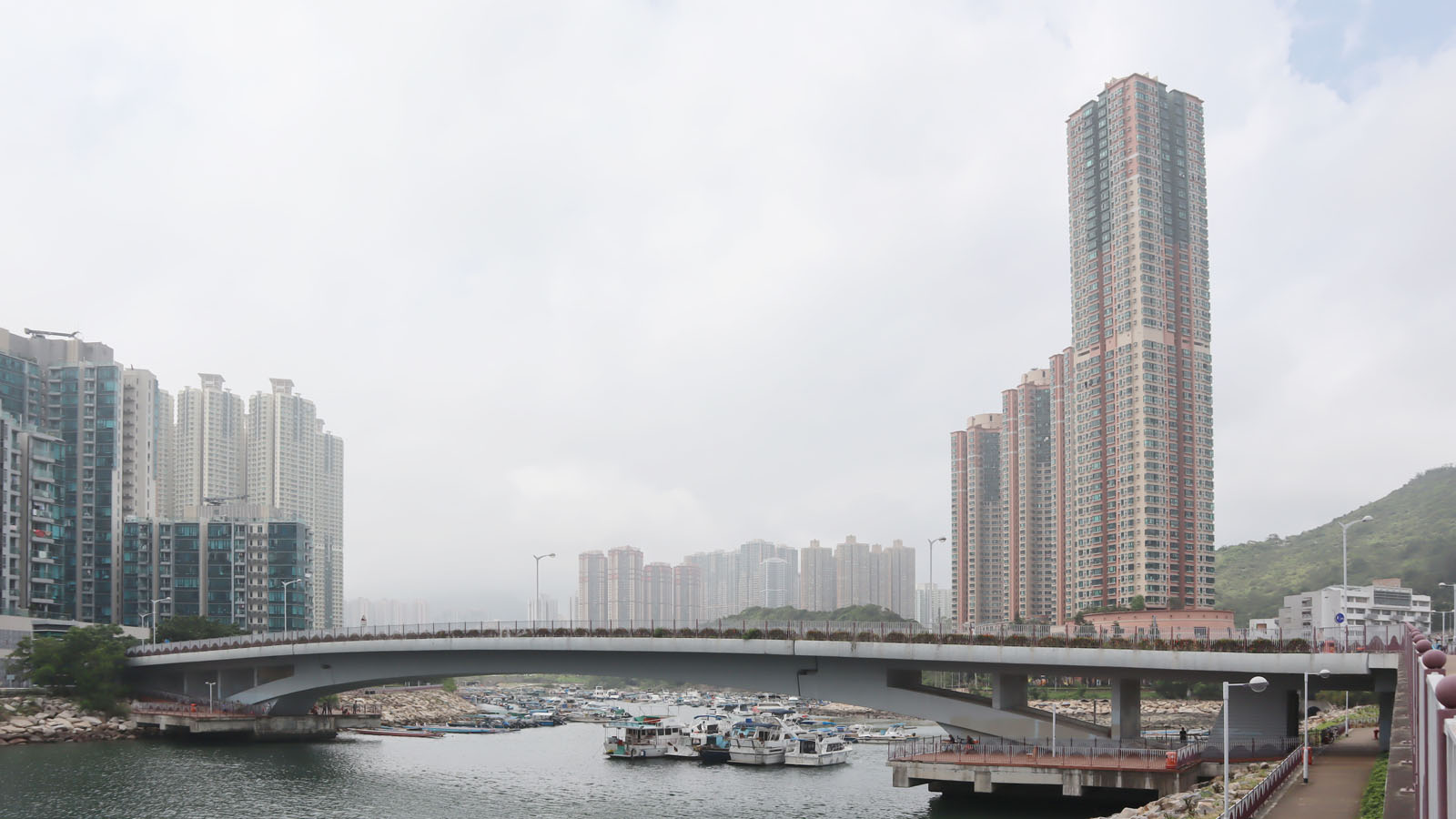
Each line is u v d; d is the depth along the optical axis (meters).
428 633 119.31
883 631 92.62
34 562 198.00
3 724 140.25
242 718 144.00
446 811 96.94
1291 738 83.31
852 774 127.06
